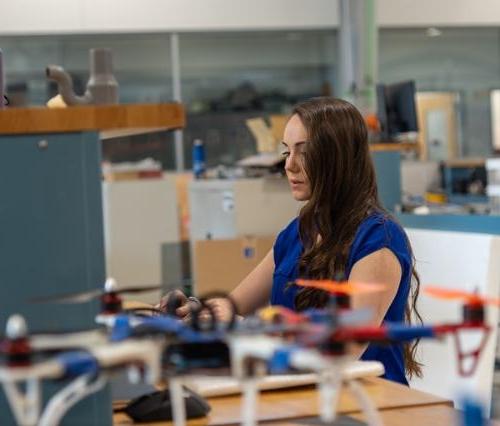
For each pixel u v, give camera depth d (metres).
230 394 1.73
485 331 0.99
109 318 1.12
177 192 7.59
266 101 10.16
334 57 10.25
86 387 0.98
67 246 1.36
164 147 9.83
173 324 1.04
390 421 1.56
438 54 10.62
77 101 1.53
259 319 0.99
